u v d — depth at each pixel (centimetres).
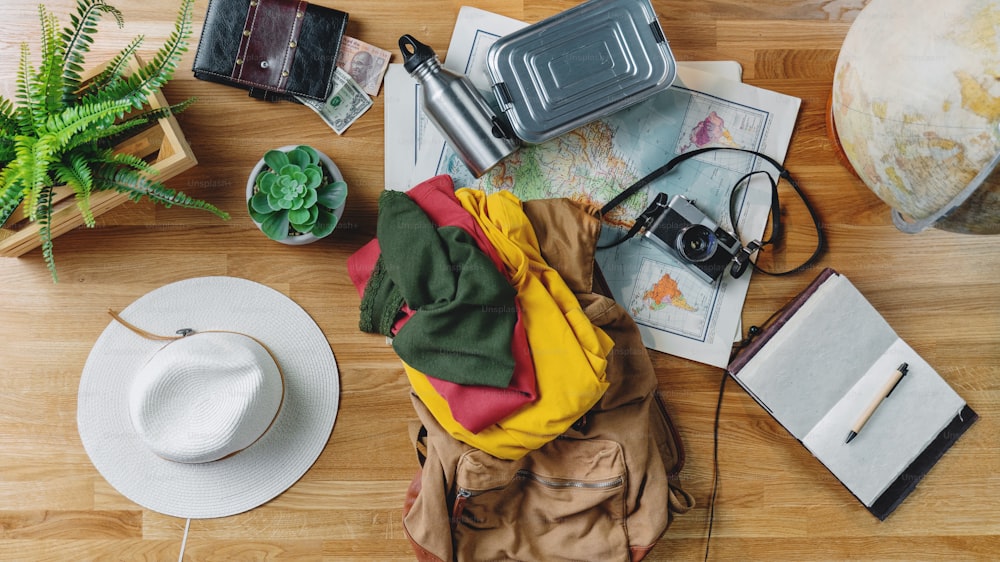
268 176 101
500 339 97
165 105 104
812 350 109
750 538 117
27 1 110
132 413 101
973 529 116
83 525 113
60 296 112
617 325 109
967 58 78
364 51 112
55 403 112
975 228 90
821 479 116
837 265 116
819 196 116
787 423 110
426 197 107
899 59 85
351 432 114
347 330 114
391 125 113
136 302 112
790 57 115
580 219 109
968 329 117
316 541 115
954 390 117
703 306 116
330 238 114
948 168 83
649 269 116
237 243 113
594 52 105
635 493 109
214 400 101
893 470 110
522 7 114
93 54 111
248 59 108
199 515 113
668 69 105
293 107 113
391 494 115
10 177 89
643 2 104
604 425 109
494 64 104
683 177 116
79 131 91
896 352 110
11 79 110
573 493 109
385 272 106
